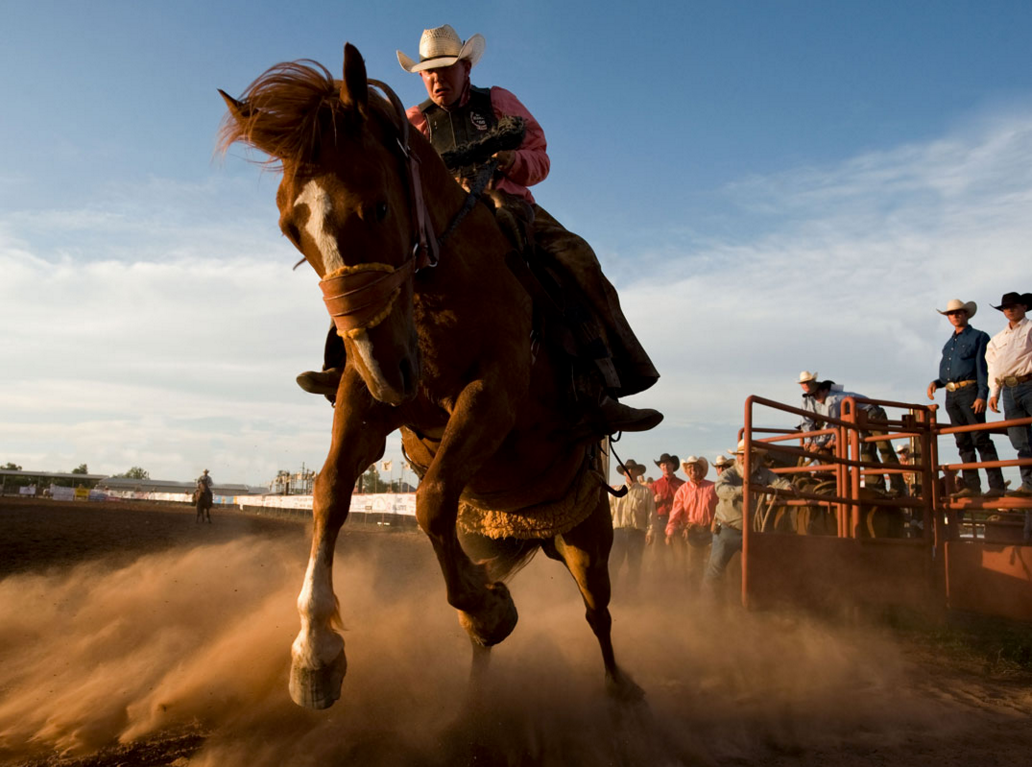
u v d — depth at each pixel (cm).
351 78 271
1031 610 719
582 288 386
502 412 309
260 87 275
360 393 305
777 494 735
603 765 350
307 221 268
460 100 417
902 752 388
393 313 273
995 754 386
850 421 787
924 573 796
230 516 3822
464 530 439
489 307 324
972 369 852
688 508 1028
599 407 378
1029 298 780
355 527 2709
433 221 318
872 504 789
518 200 384
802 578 732
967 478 842
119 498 8119
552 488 388
